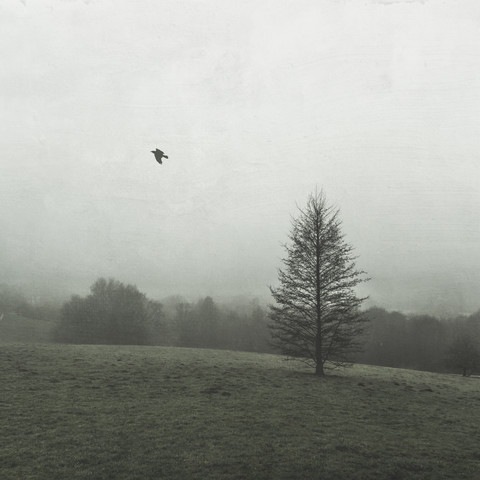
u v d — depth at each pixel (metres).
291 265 31.56
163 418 16.36
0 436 13.65
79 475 10.91
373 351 77.75
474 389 30.86
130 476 10.99
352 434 15.34
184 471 11.41
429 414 19.62
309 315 31.02
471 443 15.18
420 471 12.14
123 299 75.62
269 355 46.03
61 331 70.88
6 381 22.25
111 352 37.06
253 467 11.84
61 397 19.23
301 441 14.22
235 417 16.89
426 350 78.31
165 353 39.22
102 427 14.96
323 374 30.55
